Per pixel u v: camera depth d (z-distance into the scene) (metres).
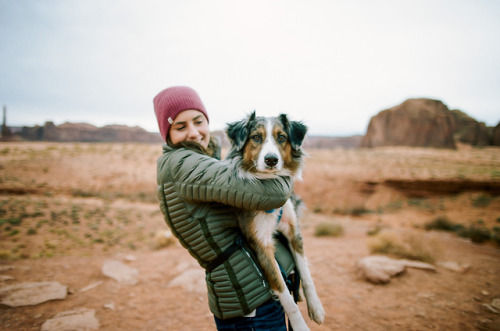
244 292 1.68
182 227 1.75
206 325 4.72
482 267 7.05
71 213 21.86
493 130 89.44
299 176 2.53
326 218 21.69
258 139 2.27
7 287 5.61
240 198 1.59
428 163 42.69
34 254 12.85
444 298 5.25
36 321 4.59
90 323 4.58
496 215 19.34
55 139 137.00
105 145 73.19
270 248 1.91
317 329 4.34
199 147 2.00
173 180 1.75
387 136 92.75
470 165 40.47
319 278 6.52
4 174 37.84
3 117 133.50
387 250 8.29
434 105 91.00
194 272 6.98
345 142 162.88
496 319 4.46
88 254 12.83
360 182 33.50
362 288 5.86
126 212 23.16
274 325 1.75
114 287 6.27
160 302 5.58
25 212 21.30
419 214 22.91
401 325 4.41
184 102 2.08
